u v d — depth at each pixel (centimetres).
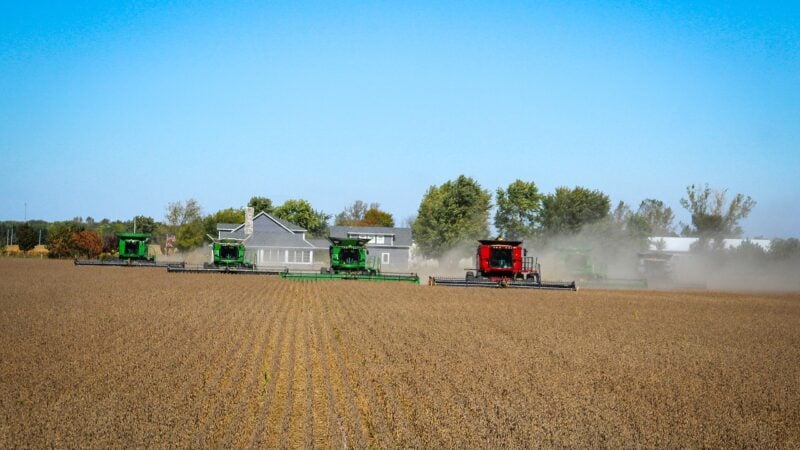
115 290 4503
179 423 1398
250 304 3806
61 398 1568
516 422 1455
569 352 2383
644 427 1448
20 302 3659
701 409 1622
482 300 4375
